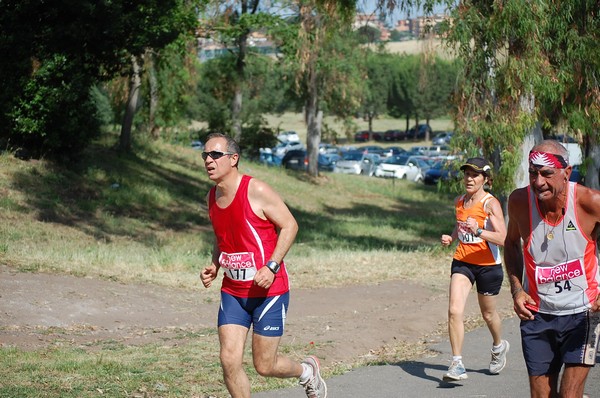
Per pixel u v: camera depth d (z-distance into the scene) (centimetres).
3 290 1351
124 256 1894
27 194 2542
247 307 702
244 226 687
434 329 1316
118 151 3644
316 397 766
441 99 9731
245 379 700
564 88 1978
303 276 1802
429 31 2033
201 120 6412
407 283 1736
